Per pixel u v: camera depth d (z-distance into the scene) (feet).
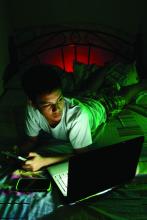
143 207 4.43
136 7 9.67
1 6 9.18
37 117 5.36
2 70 9.27
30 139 5.93
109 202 4.56
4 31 9.53
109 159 4.45
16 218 4.33
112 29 10.02
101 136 6.35
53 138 6.42
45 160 5.27
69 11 9.94
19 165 5.50
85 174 4.33
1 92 9.02
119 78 7.91
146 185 4.90
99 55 10.26
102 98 6.73
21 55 10.49
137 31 9.98
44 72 4.60
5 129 6.87
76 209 4.45
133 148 4.62
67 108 5.02
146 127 6.68
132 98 7.74
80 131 5.02
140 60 10.02
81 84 8.32
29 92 4.60
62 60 10.42
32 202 4.63
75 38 10.11
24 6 9.92
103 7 9.79
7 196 4.79
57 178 4.99
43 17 10.07
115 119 7.04
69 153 5.62
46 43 10.26
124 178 4.89
